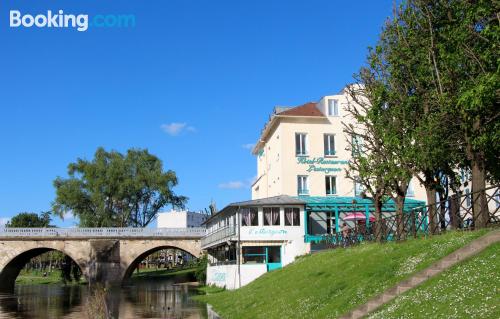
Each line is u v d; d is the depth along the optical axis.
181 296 42.75
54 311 34.34
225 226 46.75
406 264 17.66
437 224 20.81
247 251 43.72
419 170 23.69
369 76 27.41
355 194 48.72
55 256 117.94
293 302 21.25
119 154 89.19
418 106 23.05
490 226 17.36
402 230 23.25
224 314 26.34
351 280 19.73
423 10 21.88
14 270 66.31
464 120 19.48
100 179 85.06
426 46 21.48
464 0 18.80
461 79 19.75
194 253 65.12
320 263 27.16
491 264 13.33
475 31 18.62
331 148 50.06
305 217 43.81
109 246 63.62
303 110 50.94
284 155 49.09
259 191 61.56
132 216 89.62
